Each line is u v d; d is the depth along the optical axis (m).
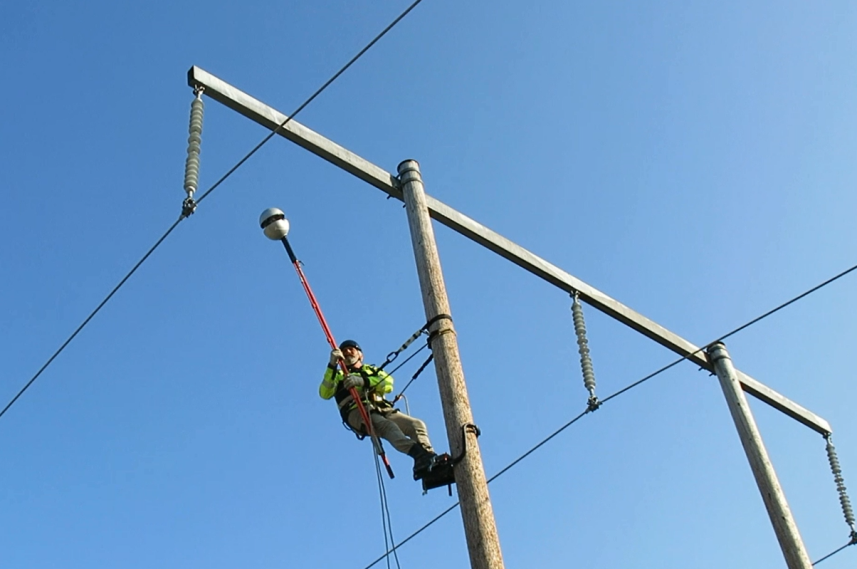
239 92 8.09
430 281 8.02
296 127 8.28
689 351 10.82
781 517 10.09
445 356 7.61
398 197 8.83
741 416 10.68
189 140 7.84
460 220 9.09
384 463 8.28
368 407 8.57
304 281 8.99
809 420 11.84
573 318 9.91
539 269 9.70
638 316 10.49
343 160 8.46
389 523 9.07
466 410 7.34
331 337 8.84
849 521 11.83
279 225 8.97
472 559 6.73
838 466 11.99
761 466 10.39
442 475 7.33
